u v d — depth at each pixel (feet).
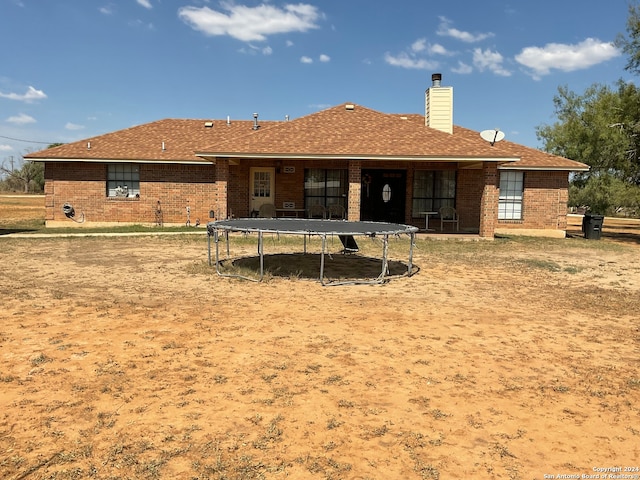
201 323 20.90
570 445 11.66
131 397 13.58
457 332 20.51
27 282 28.81
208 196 65.87
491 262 40.32
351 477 10.14
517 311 24.43
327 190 66.59
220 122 79.05
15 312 22.04
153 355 16.92
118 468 10.24
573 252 49.01
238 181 65.31
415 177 66.64
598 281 33.12
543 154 67.97
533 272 36.01
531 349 18.58
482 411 13.26
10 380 14.60
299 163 65.41
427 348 18.33
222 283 29.58
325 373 15.62
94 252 42.24
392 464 10.64
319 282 30.63
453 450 11.28
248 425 12.14
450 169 66.28
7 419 12.23
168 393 13.88
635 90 69.46
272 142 55.52
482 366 16.65
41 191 219.20
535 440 11.84
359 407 13.28
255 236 56.65
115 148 66.59
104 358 16.53
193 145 68.90
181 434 11.64
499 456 11.10
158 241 50.49
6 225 67.87
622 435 12.19
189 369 15.70
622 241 64.03
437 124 67.77
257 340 18.74
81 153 64.39
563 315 23.89
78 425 11.99
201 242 50.16
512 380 15.51
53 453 10.75
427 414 13.00
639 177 74.33
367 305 24.82
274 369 15.84
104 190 65.26
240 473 10.15
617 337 20.38
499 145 67.92
